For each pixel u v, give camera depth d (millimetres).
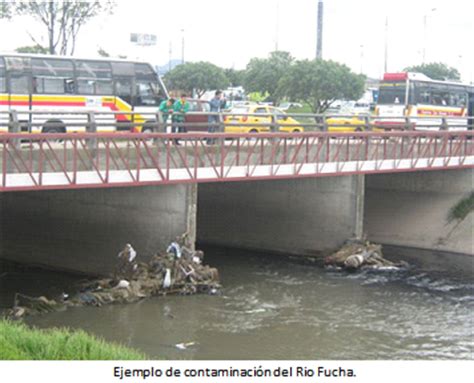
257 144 26531
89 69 31516
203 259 30609
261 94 73000
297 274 28344
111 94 32156
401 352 19656
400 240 35844
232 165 25609
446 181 34656
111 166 23078
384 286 27000
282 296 24875
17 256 28906
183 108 29172
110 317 21562
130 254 24578
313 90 65438
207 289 24812
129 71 32719
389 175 36188
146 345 19203
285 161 27141
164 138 23484
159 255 24953
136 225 25984
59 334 13828
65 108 30781
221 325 21328
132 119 30781
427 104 47281
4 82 29281
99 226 26766
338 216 31000
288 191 32031
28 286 25141
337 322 22203
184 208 24969
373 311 23562
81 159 22250
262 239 32688
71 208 27375
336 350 19641
